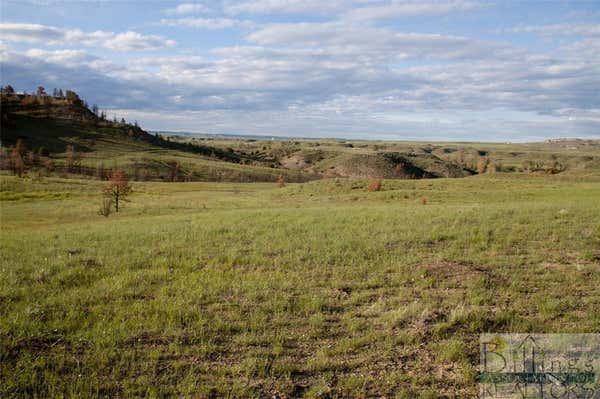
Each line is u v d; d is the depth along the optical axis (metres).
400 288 8.32
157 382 5.03
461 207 22.66
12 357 5.47
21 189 59.09
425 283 8.53
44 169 106.56
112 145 175.25
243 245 12.50
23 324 6.33
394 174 160.00
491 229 13.99
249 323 6.71
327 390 4.93
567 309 7.24
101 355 5.55
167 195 59.91
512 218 16.50
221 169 148.12
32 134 161.00
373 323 6.75
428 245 12.07
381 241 12.45
